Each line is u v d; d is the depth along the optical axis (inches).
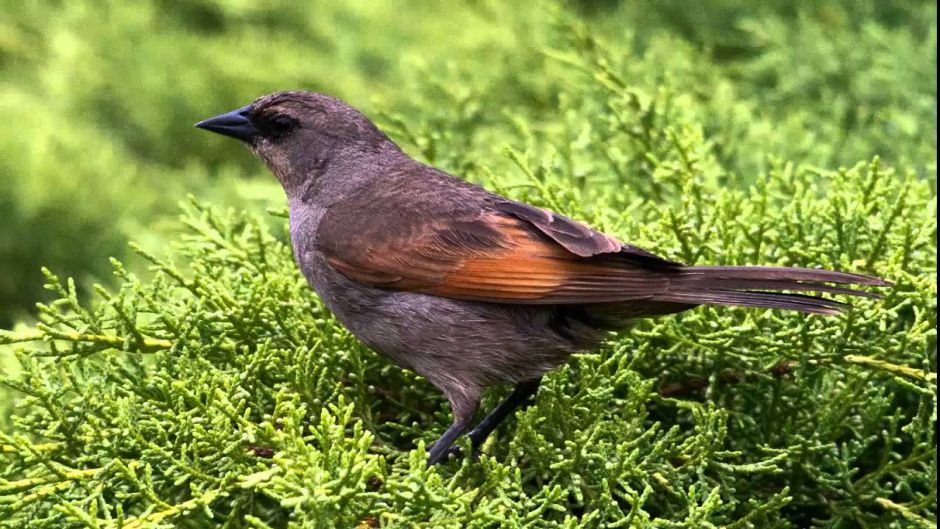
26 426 256.1
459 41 464.8
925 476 264.8
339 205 294.4
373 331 281.3
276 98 315.6
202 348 269.9
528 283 268.1
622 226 304.5
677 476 252.8
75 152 475.8
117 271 274.4
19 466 247.4
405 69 461.7
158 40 519.2
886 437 266.8
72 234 460.8
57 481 245.3
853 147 382.6
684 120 339.3
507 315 273.9
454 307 274.4
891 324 286.8
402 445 285.0
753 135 373.1
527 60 447.2
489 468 245.3
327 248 284.8
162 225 422.6
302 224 302.5
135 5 532.7
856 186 294.5
